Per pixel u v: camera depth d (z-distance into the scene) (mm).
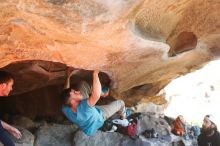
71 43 4398
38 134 7246
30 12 3500
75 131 7531
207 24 5277
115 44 4543
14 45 4320
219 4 4891
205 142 7559
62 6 3334
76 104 4816
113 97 8070
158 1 4426
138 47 4934
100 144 7301
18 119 7648
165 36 5207
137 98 9508
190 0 4797
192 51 6449
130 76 6605
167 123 9086
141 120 8594
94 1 3295
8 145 3775
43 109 8320
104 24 3744
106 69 5633
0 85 3906
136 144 7418
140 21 4543
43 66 6250
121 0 3355
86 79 6848
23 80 6508
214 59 6820
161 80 8805
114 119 7531
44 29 3943
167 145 8281
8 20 3703
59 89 8164
